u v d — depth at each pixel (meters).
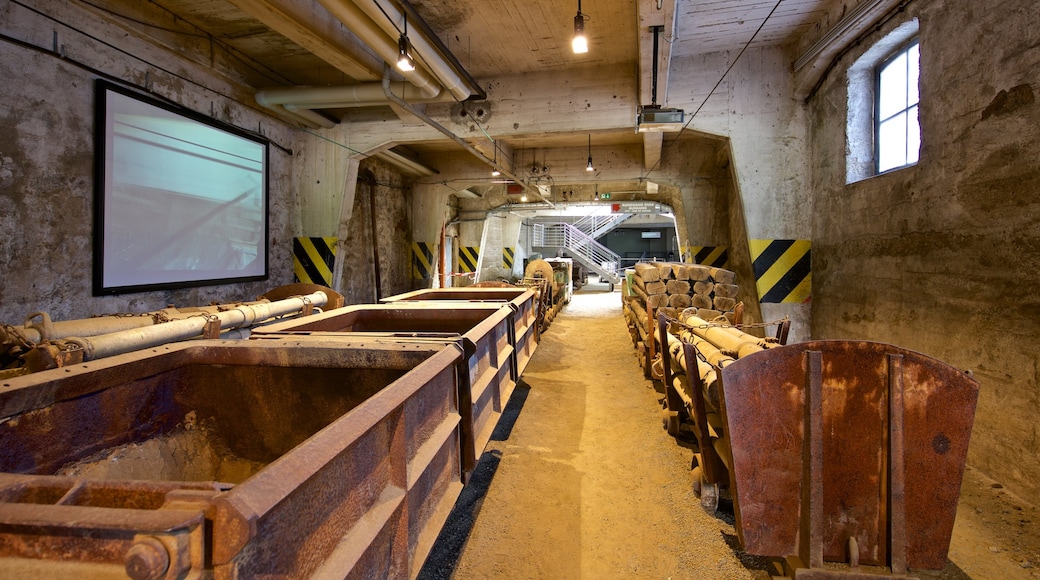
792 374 1.89
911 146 4.12
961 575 2.16
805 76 5.45
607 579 2.17
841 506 1.86
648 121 5.94
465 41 5.71
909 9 3.80
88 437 1.67
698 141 9.64
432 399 1.89
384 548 1.39
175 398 2.13
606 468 3.32
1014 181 2.79
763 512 1.91
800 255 5.81
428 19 5.15
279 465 0.96
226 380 2.24
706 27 5.29
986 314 3.01
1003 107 2.87
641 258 32.25
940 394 1.79
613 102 6.50
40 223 3.84
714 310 5.12
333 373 2.18
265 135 6.64
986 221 3.00
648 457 3.49
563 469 3.31
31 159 3.77
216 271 5.71
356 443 1.29
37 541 0.83
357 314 3.91
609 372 6.13
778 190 5.87
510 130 6.75
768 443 1.91
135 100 4.61
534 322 5.78
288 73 6.65
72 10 4.04
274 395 2.22
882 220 4.18
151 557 0.72
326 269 7.30
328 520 1.14
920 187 3.65
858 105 4.77
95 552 0.81
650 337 5.27
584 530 2.56
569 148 10.45
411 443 1.63
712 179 9.60
